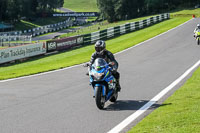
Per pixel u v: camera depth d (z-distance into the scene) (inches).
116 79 527.5
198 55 1094.4
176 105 469.7
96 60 494.6
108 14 5989.2
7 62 1295.5
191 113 416.8
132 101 533.0
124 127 393.4
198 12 4116.6
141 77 757.3
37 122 422.9
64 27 6092.5
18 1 6599.4
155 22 2842.0
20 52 1362.0
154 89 618.8
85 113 464.8
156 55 1158.3
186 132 348.5
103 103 488.7
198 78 685.9
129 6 5605.3
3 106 515.2
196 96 516.1
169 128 365.1
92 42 1883.6
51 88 665.0
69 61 1183.6
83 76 809.5
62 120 430.6
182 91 567.2
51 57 1396.4
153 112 445.4
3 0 6082.7
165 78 729.6
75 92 617.0
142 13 5738.2
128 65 960.9
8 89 669.9
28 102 541.0
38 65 1134.4
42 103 531.8
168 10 5477.4
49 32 5344.5
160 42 1571.1
